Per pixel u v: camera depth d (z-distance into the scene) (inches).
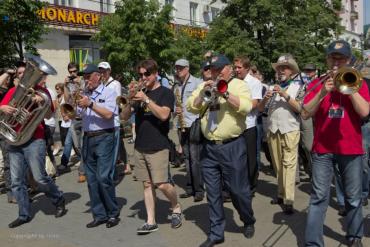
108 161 203.5
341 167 160.9
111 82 249.1
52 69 206.2
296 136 214.5
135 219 217.5
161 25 675.4
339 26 861.2
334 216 211.0
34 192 267.6
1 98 242.5
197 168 241.0
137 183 291.1
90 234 199.3
